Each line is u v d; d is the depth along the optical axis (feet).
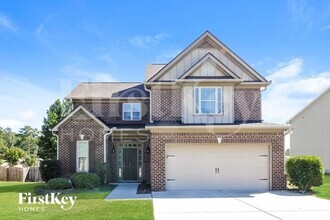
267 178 57.57
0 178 93.09
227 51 67.92
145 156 71.92
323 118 102.83
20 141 181.78
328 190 56.13
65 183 57.77
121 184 67.36
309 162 53.93
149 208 38.63
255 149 58.08
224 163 57.67
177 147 57.67
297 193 52.90
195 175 57.36
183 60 67.21
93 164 66.85
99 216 34.14
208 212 37.14
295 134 116.67
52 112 109.60
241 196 49.55
